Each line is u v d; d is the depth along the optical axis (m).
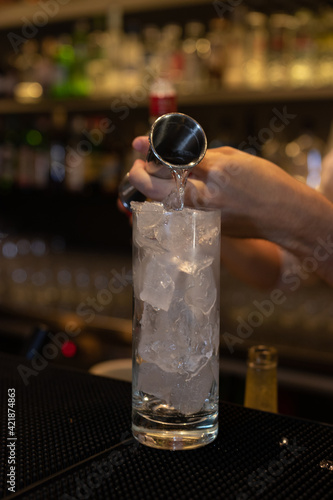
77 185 2.96
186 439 0.67
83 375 0.94
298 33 2.31
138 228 0.64
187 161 0.66
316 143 2.39
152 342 0.65
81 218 3.35
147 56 2.64
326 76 2.25
